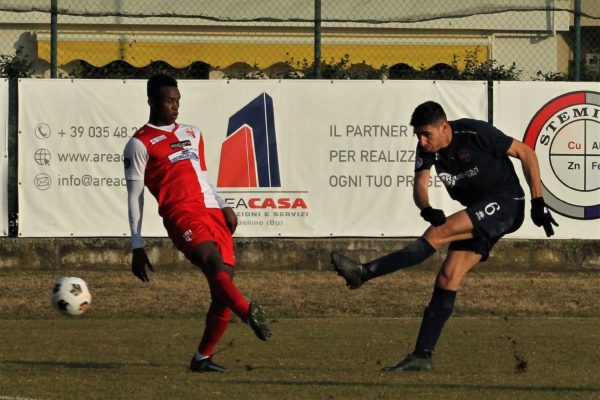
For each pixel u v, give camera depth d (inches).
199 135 986.7
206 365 994.7
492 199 978.1
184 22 2677.2
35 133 1863.9
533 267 1877.5
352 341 1248.2
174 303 1585.9
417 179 982.4
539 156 1891.0
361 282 957.8
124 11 2637.8
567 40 2733.8
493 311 1545.3
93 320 1464.1
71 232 1866.4
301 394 856.3
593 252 1879.9
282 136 1883.6
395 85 1888.5
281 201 1878.7
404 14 2694.4
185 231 928.3
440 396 847.7
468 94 1894.7
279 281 1748.3
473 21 2726.4
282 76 2251.5
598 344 1211.9
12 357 1112.8
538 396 852.6
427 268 1878.7
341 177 1886.1
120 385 904.9
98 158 1871.3
